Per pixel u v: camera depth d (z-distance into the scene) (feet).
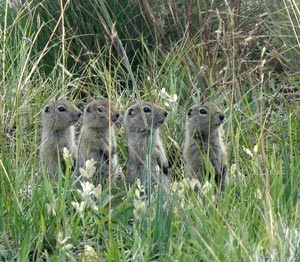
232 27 50.62
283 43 53.47
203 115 41.52
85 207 35.60
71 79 52.37
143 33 54.44
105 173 41.93
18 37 52.06
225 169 41.37
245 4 55.77
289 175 38.29
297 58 53.01
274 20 54.49
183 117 45.55
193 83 48.88
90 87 51.37
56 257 32.19
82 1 53.62
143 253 32.71
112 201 38.27
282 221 33.35
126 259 32.19
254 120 44.27
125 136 44.70
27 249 32.76
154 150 41.16
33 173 38.24
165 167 41.22
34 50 53.11
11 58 50.19
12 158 40.55
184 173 41.04
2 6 54.95
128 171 41.75
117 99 46.96
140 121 41.32
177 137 44.57
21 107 46.73
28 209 35.91
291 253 31.07
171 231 33.73
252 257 31.14
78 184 40.29
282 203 35.81
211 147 41.60
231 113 43.24
